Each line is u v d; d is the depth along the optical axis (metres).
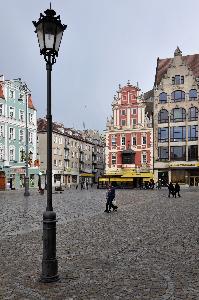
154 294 6.17
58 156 82.81
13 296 6.09
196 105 66.75
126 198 34.53
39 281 6.94
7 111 59.41
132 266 8.08
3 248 9.99
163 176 68.38
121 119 72.75
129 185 67.56
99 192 50.16
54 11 7.25
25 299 5.94
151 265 8.16
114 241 11.09
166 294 6.16
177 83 68.56
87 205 25.62
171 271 7.64
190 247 10.12
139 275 7.36
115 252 9.53
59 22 7.25
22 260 8.62
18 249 9.86
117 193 46.25
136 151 70.88
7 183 58.06
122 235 12.18
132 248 10.03
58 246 10.32
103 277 7.23
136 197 36.38
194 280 6.97
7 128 59.22
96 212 20.36
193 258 8.80
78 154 94.81
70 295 6.15
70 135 89.38
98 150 111.69
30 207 23.45
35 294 6.19
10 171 59.28
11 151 60.31
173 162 67.44
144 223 15.34
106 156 73.25
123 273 7.51
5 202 28.47
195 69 71.56
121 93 73.00
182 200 31.31
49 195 7.25
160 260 8.63
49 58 7.38
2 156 57.91
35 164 54.81
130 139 71.62
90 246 10.32
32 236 11.92
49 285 6.70
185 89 67.81
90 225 14.76
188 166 66.00
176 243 10.71
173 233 12.55
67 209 22.31
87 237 11.80
